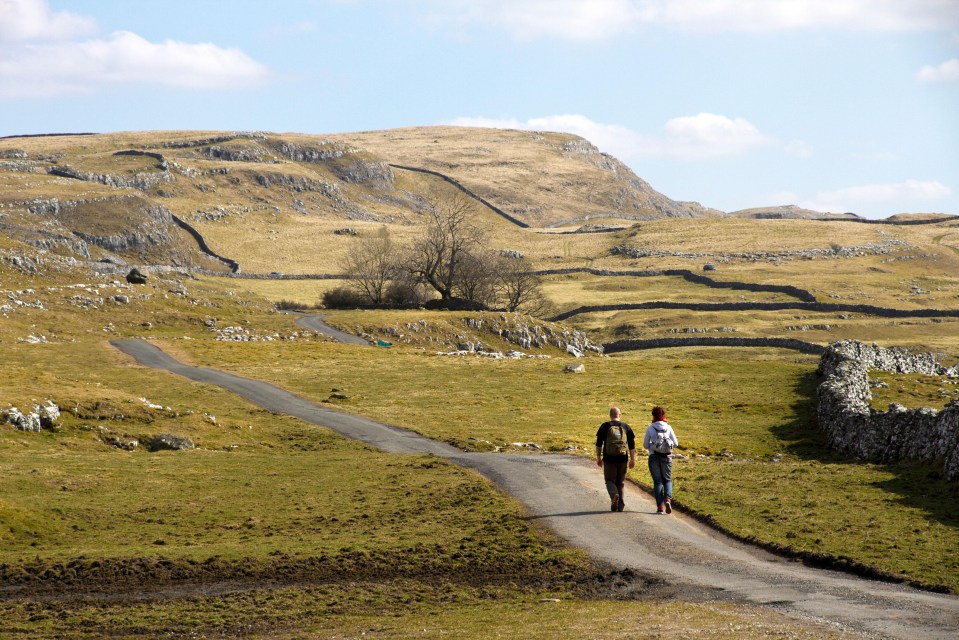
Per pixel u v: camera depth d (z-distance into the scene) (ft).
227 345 336.08
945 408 112.06
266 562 88.99
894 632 55.26
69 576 87.30
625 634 57.06
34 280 485.97
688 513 96.53
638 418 198.80
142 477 135.95
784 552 79.87
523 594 75.05
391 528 102.37
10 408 169.89
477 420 200.34
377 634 65.67
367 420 200.85
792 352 550.77
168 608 77.41
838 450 154.61
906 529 83.56
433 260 590.96
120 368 272.51
